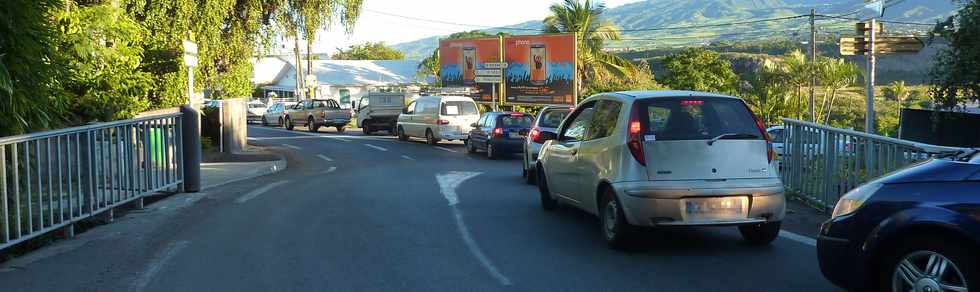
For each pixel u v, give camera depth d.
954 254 4.83
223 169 16.86
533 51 42.09
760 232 7.92
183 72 21.73
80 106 14.69
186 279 6.62
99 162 9.16
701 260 7.35
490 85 44.19
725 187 7.45
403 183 14.28
